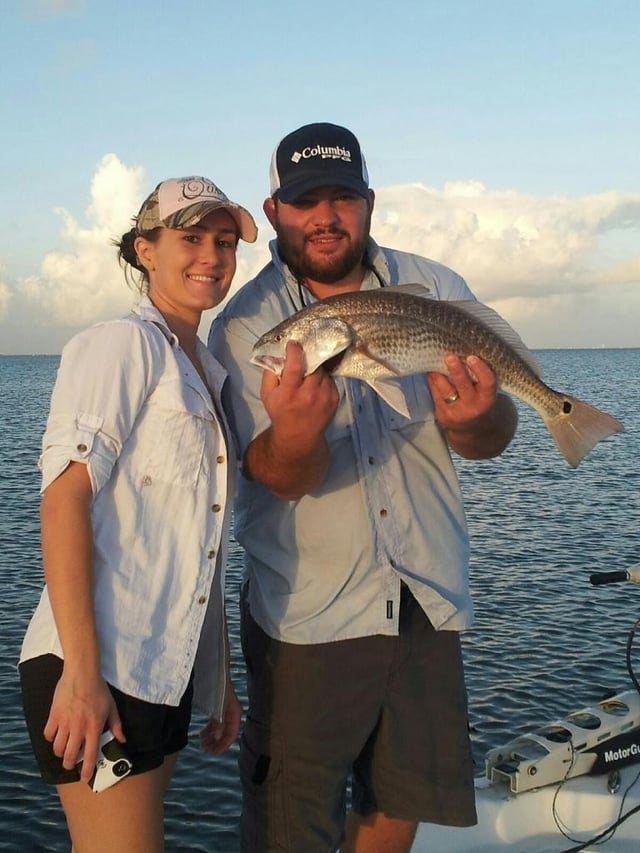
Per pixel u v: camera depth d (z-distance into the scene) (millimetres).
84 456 1067
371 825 1443
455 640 1402
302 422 1145
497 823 1791
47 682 1080
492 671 4480
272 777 1355
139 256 1259
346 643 1321
